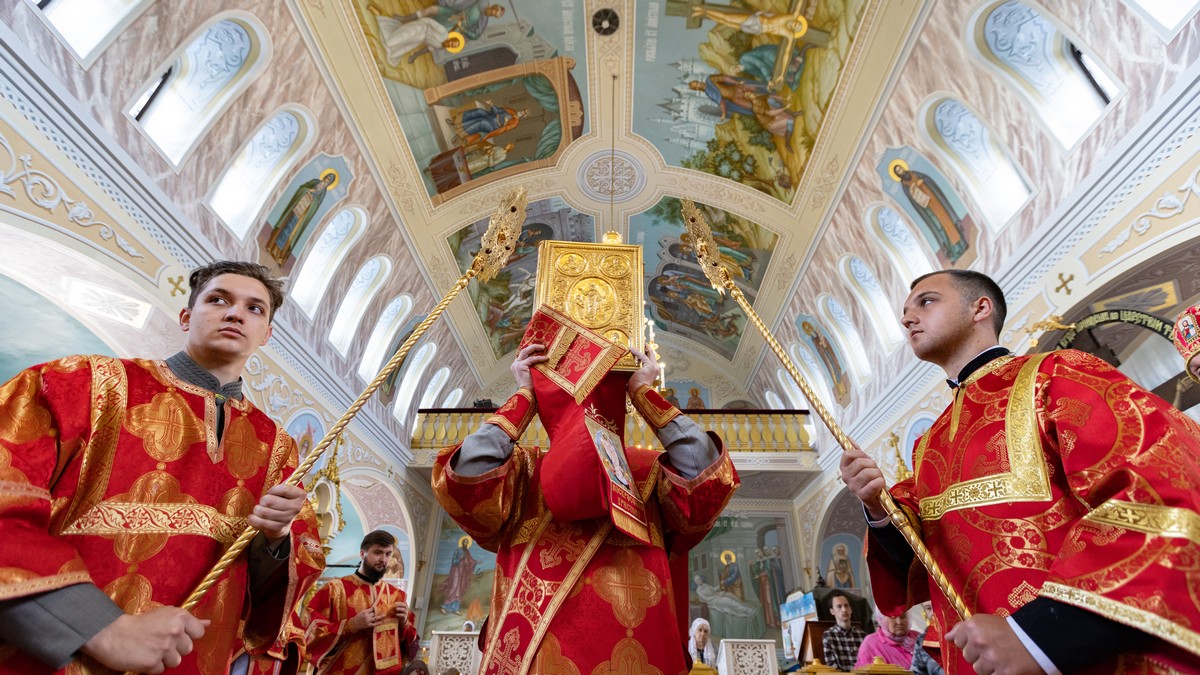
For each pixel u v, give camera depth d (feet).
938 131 30.50
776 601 53.52
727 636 52.39
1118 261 22.00
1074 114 24.70
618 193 48.24
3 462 4.52
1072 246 24.20
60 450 5.09
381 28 31.40
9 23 18.08
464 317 54.60
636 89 40.42
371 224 38.86
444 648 23.99
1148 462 4.16
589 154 45.44
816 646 23.21
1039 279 25.99
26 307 23.97
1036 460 5.17
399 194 39.63
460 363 59.11
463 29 33.88
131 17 21.63
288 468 7.05
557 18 35.35
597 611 6.19
